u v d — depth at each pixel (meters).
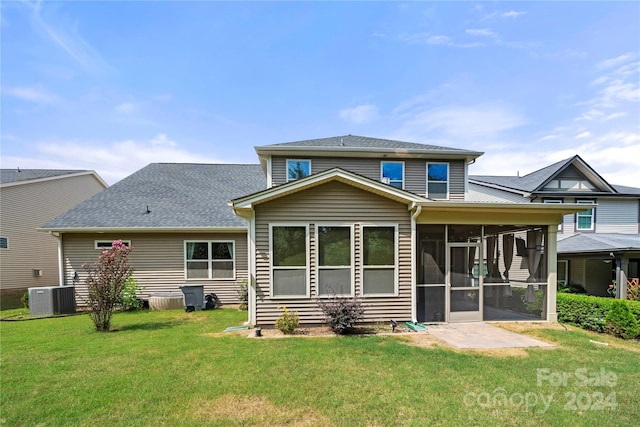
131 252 12.49
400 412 3.95
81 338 7.41
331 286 8.38
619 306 7.64
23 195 17.31
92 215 12.91
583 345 6.82
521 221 8.98
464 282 9.05
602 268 15.97
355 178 8.23
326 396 4.35
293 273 8.31
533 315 9.33
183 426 3.64
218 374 5.10
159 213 13.30
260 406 4.09
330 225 8.43
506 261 9.73
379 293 8.49
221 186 16.11
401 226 8.64
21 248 17.16
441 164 13.37
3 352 6.31
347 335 7.51
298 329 8.06
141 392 4.47
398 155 12.95
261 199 8.04
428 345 6.73
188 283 12.66
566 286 14.82
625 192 16.73
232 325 8.80
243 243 12.91
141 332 7.98
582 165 16.41
